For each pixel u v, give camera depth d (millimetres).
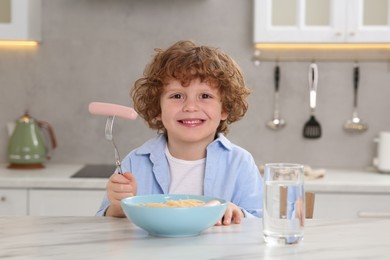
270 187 1238
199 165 1956
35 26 3549
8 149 3537
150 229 1297
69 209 3105
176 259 1114
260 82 3688
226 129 2131
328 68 3678
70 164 3717
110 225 1420
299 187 1238
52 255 1146
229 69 1960
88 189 3096
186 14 3676
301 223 1242
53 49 3701
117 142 3727
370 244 1242
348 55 3666
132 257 1129
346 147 3711
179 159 1964
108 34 3688
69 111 3725
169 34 3684
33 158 3436
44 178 3098
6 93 3723
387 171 3412
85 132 3732
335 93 3695
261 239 1285
